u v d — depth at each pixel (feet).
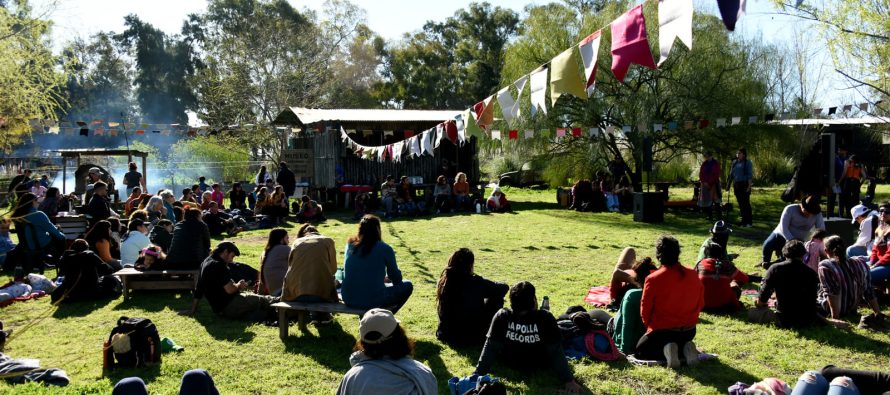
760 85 74.28
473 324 21.74
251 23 165.37
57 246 37.42
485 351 18.47
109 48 197.06
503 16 193.77
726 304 25.61
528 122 75.56
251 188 76.95
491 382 14.87
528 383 18.39
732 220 58.80
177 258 31.12
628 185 69.87
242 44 145.48
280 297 25.20
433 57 195.83
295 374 19.57
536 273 35.24
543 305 20.98
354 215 66.74
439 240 48.29
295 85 148.15
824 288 24.48
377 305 22.47
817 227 31.94
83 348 22.65
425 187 75.92
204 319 26.16
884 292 26.61
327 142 75.10
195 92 197.98
